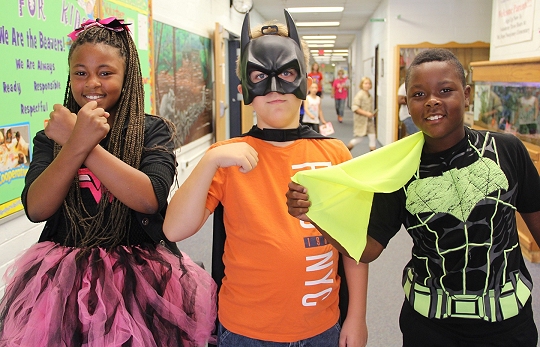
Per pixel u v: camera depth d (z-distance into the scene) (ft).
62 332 3.42
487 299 3.66
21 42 6.00
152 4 11.93
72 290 3.57
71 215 3.82
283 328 3.59
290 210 3.28
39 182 3.43
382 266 10.82
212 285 4.42
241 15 27.66
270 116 3.70
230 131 24.63
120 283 3.68
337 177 3.20
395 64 25.81
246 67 3.67
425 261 3.83
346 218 3.38
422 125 3.53
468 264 3.65
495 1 14.44
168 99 13.50
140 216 3.80
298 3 30.78
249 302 3.62
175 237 3.50
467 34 25.21
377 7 32.35
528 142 10.44
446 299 3.75
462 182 3.62
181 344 3.89
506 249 3.68
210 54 19.74
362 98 24.36
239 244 3.67
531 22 11.80
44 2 6.51
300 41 3.84
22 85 6.05
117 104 3.96
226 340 3.75
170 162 3.95
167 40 13.37
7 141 5.81
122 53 3.89
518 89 10.81
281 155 3.76
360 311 3.90
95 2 8.18
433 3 25.09
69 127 3.37
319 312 3.69
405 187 3.77
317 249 3.63
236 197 3.65
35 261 3.80
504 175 3.61
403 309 4.17
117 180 3.43
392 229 3.88
